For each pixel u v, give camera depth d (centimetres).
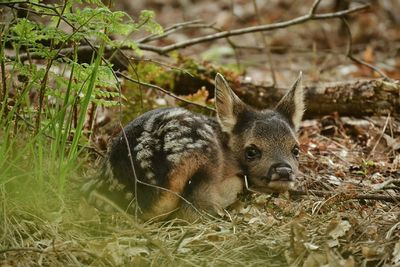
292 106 1234
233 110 1181
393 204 1113
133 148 1056
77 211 1022
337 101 1530
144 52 1814
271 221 995
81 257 904
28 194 1017
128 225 1014
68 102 1108
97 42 1345
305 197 1145
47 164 1083
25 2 1051
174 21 2644
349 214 1023
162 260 911
